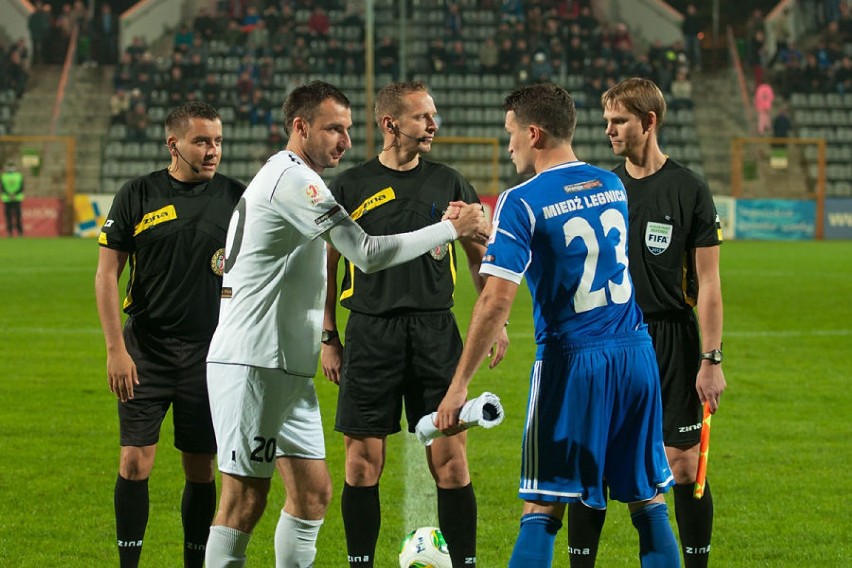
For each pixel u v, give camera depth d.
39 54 124.31
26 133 119.44
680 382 16.83
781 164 120.25
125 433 16.91
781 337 45.00
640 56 130.00
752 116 123.12
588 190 14.78
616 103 16.89
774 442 27.42
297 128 15.36
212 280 17.17
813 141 113.19
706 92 126.44
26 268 71.19
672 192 16.80
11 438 27.56
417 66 123.38
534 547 14.59
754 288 63.03
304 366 15.06
